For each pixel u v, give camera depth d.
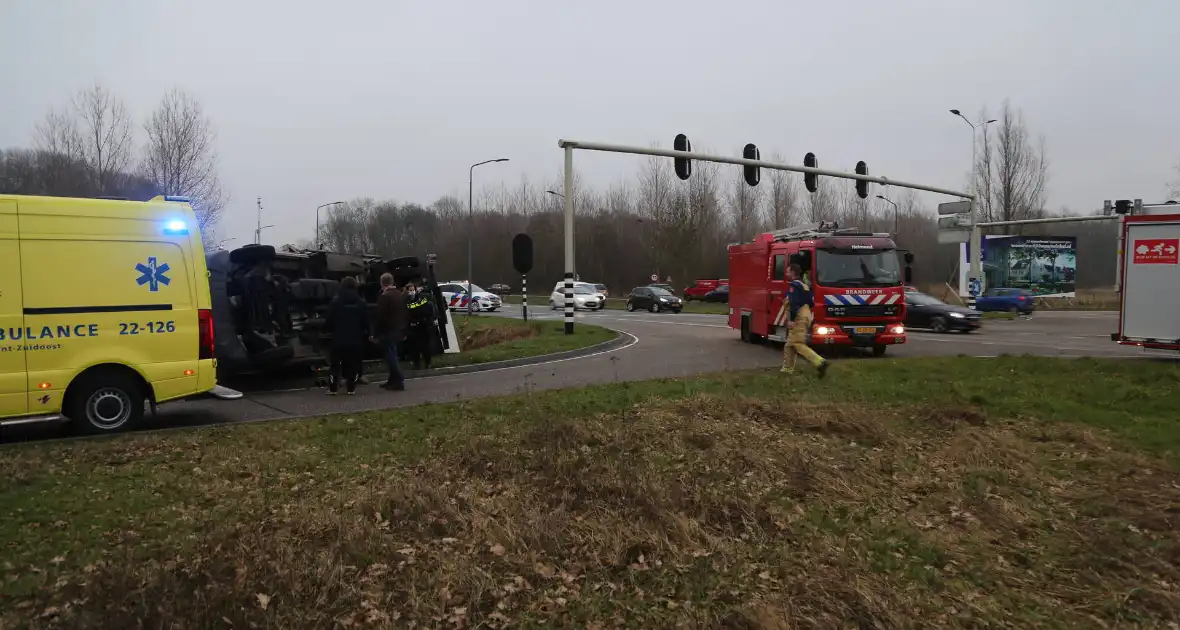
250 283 12.31
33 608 3.86
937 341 20.56
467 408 9.04
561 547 4.82
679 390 10.16
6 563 4.37
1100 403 9.80
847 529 5.31
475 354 16.27
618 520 5.22
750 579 4.45
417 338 14.69
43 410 7.73
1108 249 61.72
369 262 15.34
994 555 5.05
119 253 8.18
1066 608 4.33
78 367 7.87
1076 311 41.00
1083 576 4.75
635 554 4.77
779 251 17.28
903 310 15.83
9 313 7.55
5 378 7.52
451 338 15.90
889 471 6.73
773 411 8.54
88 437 7.72
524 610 4.05
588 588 4.29
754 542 5.00
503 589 4.25
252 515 5.25
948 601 4.33
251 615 3.74
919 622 4.04
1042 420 8.86
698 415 8.39
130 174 22.72
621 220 72.31
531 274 74.06
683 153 21.45
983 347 18.48
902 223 65.06
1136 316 14.05
